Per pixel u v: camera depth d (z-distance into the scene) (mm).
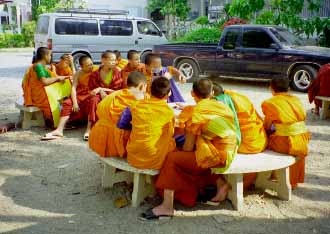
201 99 4191
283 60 11328
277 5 15680
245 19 16031
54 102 7020
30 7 34500
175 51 13008
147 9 24734
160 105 4141
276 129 4547
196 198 4414
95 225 4047
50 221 4125
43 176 5258
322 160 5941
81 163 5695
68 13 14992
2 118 8281
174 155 4109
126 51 15969
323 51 11281
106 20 15508
